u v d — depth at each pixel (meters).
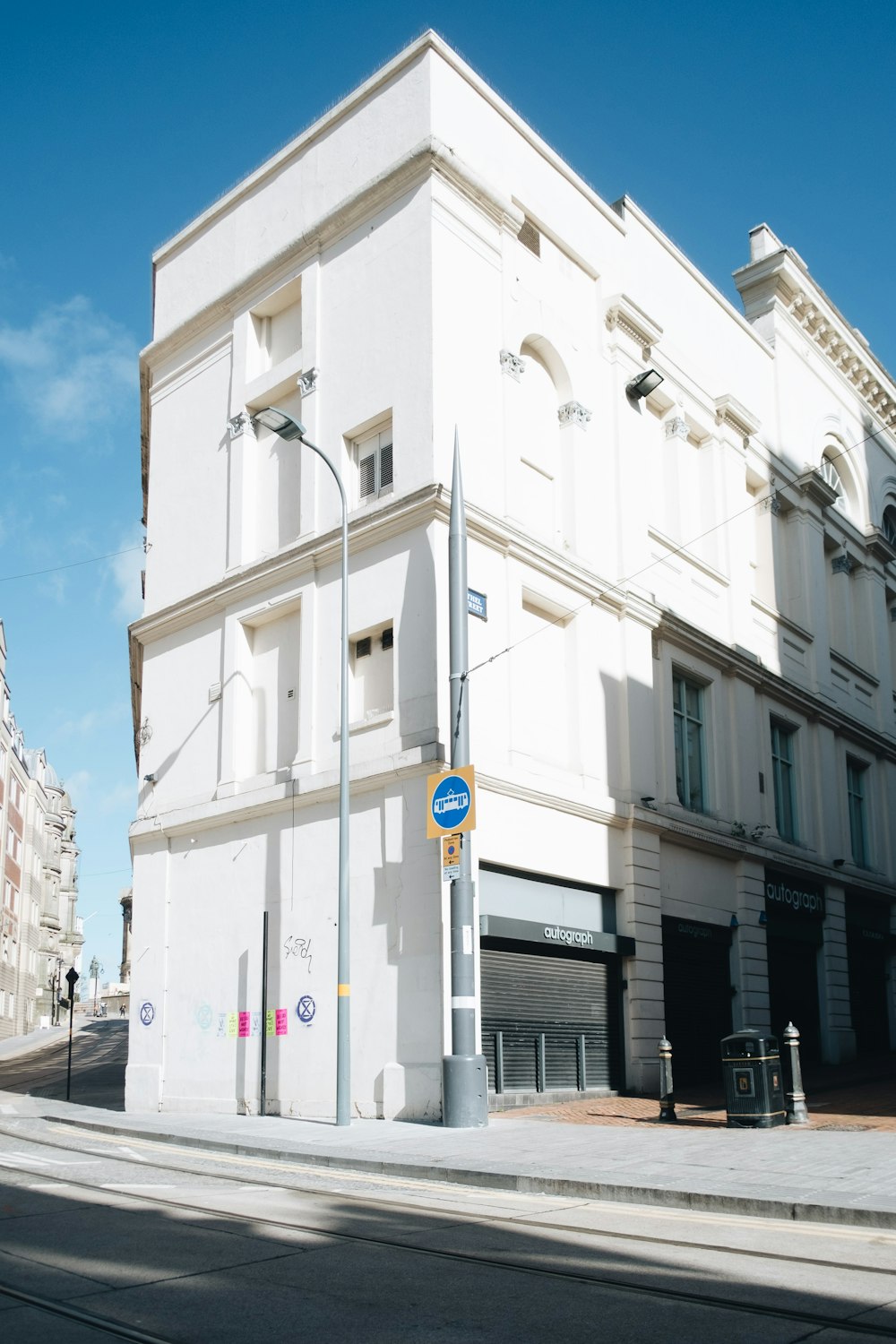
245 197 24.81
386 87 21.75
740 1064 14.70
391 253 20.89
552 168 23.55
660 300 26.73
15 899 75.56
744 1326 6.13
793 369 32.88
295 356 22.56
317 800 19.67
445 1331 6.05
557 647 21.56
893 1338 5.91
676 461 26.14
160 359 26.36
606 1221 8.91
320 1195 10.22
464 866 16.19
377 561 19.77
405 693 18.66
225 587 22.59
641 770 22.33
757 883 25.84
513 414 21.09
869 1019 31.22
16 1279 7.06
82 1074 35.16
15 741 74.38
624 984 21.05
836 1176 10.19
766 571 29.58
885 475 38.62
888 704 35.09
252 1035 19.98
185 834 22.42
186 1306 6.48
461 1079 15.47
